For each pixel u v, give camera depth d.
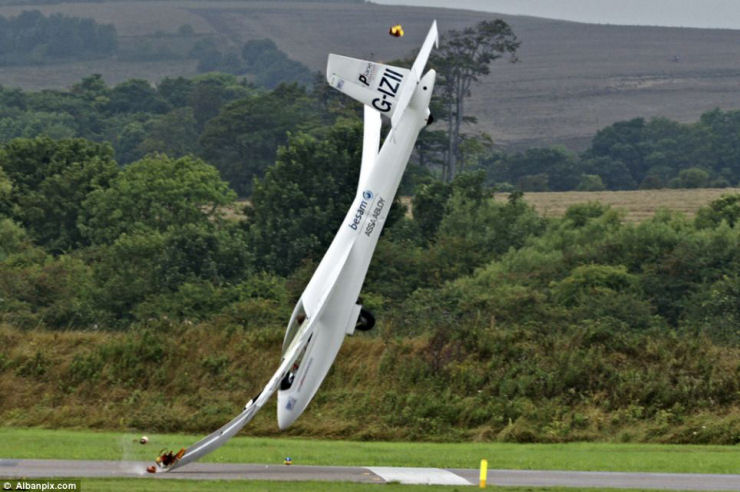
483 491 73.69
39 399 131.75
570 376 135.25
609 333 147.62
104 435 114.06
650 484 79.38
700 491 76.50
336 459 91.62
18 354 138.88
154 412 127.88
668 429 124.12
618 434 124.38
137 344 140.88
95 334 149.75
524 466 89.81
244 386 136.50
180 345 142.62
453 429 125.50
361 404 130.00
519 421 126.00
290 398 93.06
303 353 94.06
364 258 95.44
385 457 94.12
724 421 124.06
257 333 147.50
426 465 89.25
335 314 93.81
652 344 145.25
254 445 106.25
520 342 144.88
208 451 81.19
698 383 133.50
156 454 93.69
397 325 177.12
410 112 97.00
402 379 135.88
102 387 134.50
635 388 133.00
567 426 125.44
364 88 95.88
